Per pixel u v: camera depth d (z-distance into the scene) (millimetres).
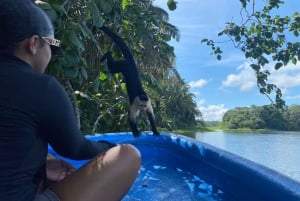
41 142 1271
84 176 1395
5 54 1288
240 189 2723
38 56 1375
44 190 1432
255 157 7082
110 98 6496
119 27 5398
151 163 4105
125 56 4691
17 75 1211
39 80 1232
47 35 1396
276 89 4930
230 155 3066
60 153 1424
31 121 1196
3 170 1144
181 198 2824
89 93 6594
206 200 2777
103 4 4262
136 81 4641
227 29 5000
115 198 1438
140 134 4578
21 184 1191
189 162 3791
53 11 3209
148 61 7863
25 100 1185
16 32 1282
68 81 4652
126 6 5035
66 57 3520
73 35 3508
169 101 20297
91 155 1527
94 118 6875
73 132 1327
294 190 2092
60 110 1247
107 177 1403
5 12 1284
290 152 7895
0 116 1152
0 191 1137
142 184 3195
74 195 1345
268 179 2359
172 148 4176
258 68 4895
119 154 1465
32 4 1390
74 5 4578
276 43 4816
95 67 6215
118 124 6672
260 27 4887
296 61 4781
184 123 25047
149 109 4629
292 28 4785
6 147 1152
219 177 3098
